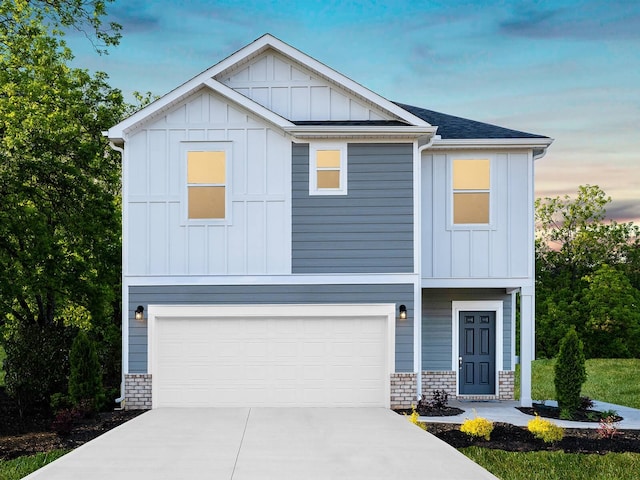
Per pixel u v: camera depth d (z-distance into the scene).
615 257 34.56
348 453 10.22
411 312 15.06
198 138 15.18
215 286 15.09
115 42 19.50
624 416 14.98
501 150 16.28
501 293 17.11
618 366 27.94
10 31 18.70
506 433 12.38
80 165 19.25
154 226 15.13
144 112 14.95
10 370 16.25
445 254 16.23
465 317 17.19
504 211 16.25
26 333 16.86
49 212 18.33
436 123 17.73
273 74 15.85
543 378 25.31
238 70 15.86
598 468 10.27
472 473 8.95
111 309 20.83
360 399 15.11
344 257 15.12
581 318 32.16
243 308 15.07
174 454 10.17
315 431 12.09
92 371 14.79
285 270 15.09
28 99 18.53
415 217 15.12
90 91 20.84
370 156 15.22
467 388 17.08
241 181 15.17
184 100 15.24
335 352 15.14
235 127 15.20
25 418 15.05
